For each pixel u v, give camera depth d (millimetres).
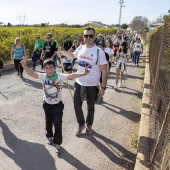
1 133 5109
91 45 4676
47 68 4027
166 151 3059
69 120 5922
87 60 4684
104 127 5602
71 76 4172
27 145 4672
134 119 6168
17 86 8844
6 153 4383
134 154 4504
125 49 8898
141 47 14922
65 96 7969
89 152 4520
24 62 4086
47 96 4262
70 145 4730
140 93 8680
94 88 4848
